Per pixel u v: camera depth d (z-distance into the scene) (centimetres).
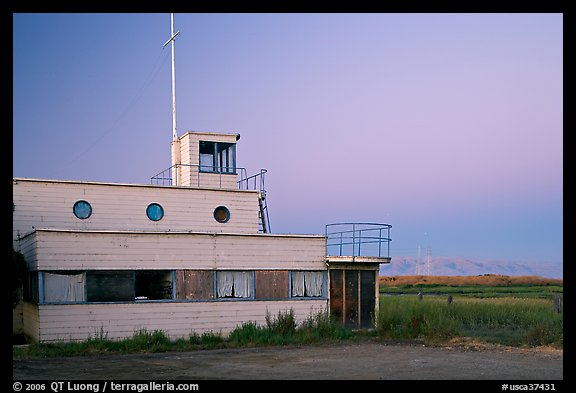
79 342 2177
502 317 3034
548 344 2200
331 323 2541
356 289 2736
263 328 2470
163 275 2372
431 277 12338
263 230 2895
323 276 2684
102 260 2262
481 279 11938
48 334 2150
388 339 2467
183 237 2412
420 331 2550
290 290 2598
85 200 2520
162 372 1634
